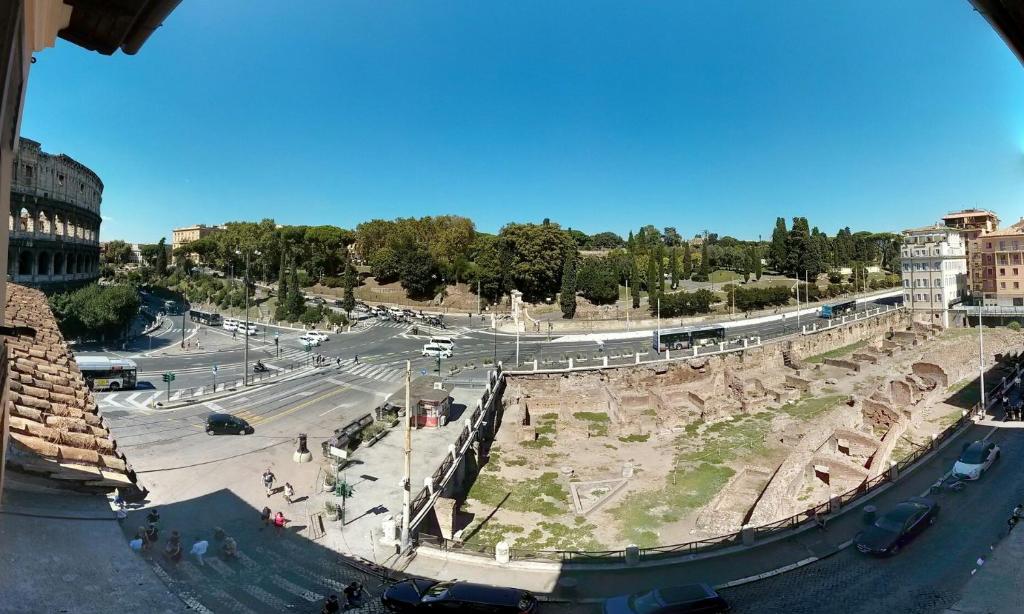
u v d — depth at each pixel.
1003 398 58.25
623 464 50.56
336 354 89.56
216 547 28.20
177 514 31.66
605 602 22.81
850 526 30.06
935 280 128.25
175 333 107.56
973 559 26.08
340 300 141.62
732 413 64.62
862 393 64.69
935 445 41.94
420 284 141.12
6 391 9.75
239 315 128.50
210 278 158.88
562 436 58.28
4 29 5.36
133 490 15.39
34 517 12.39
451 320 125.62
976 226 152.62
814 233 196.25
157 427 48.00
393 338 104.81
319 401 60.03
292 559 27.95
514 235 132.88
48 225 106.94
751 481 43.69
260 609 23.30
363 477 39.22
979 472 35.62
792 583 25.08
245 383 66.38
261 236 152.38
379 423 49.84
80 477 13.80
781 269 177.75
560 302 121.44
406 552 28.95
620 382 72.88
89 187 111.31
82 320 86.50
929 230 137.12
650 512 40.34
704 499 42.41
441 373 74.31
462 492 44.22
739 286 151.12
